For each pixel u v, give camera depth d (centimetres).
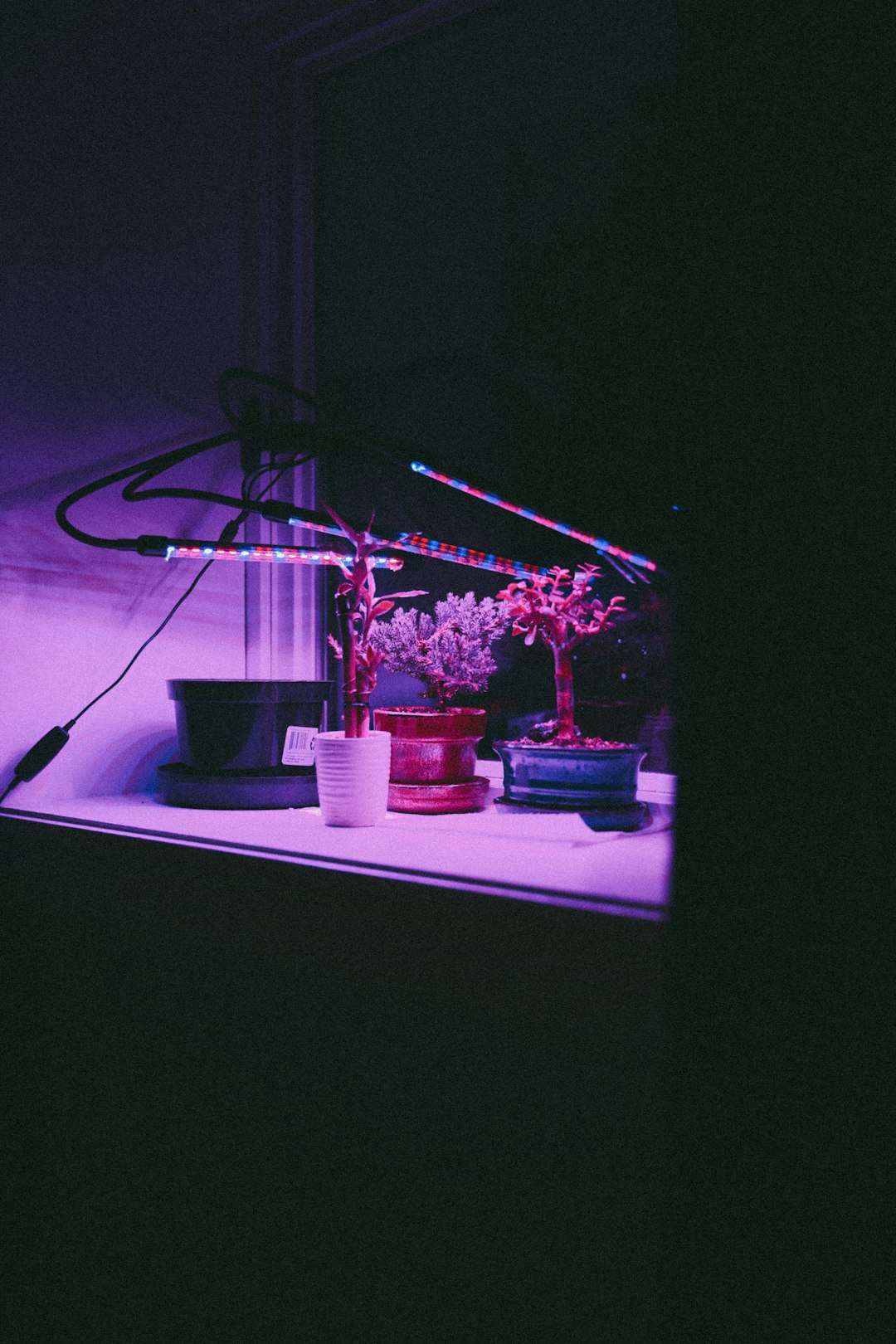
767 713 64
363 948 70
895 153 67
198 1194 94
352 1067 88
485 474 120
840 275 67
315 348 134
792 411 67
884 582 63
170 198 122
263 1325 90
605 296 110
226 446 129
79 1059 102
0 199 102
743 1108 58
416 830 90
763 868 61
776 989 59
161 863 83
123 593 116
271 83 133
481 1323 80
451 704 125
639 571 107
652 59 108
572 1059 76
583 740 102
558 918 61
